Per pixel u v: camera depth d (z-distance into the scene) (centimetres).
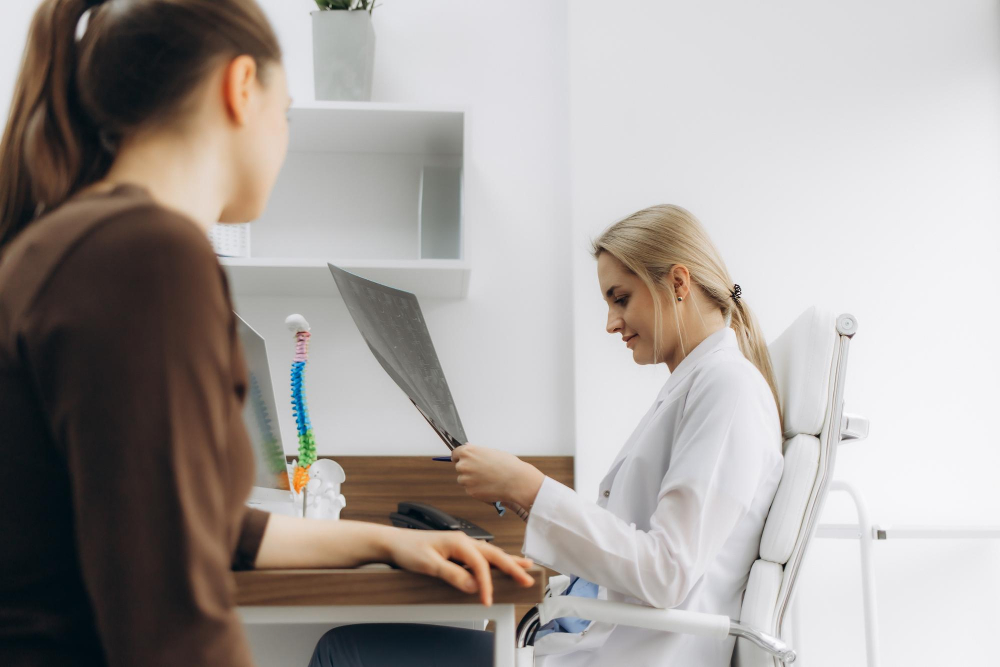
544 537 104
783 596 112
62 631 48
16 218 59
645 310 132
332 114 183
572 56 207
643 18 210
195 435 46
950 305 205
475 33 211
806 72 210
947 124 210
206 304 48
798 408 116
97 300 46
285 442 194
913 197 208
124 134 59
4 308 49
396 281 188
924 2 212
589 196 203
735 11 211
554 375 200
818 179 207
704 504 105
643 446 121
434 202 196
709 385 115
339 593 75
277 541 79
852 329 114
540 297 203
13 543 48
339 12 189
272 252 202
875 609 164
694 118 207
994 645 197
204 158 61
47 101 59
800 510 112
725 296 132
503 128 208
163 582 44
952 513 199
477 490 113
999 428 202
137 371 45
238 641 47
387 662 124
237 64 61
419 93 208
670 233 132
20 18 203
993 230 207
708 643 112
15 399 48
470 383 199
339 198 204
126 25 58
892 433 202
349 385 197
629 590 102
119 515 44
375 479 191
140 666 44
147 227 48
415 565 75
